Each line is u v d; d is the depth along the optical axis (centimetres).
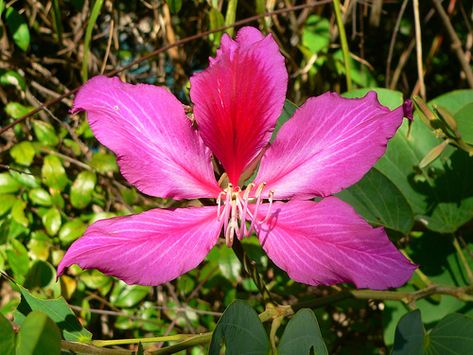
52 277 25
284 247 16
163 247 15
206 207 16
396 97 23
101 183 27
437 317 22
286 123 17
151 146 16
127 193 27
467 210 22
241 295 27
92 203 27
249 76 16
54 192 26
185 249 15
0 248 25
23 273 24
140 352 14
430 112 19
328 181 16
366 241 15
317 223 16
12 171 26
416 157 22
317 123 16
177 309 26
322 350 14
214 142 17
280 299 27
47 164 26
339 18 25
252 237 26
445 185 22
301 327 15
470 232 23
